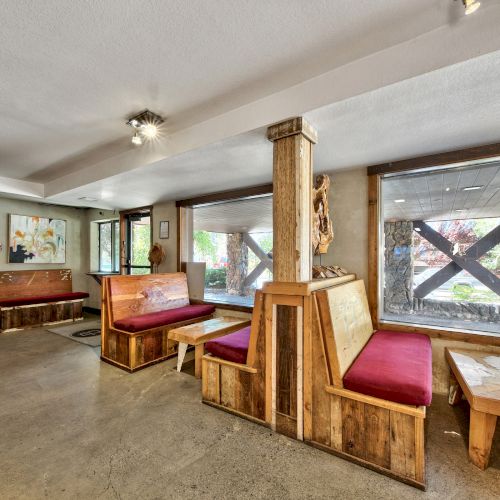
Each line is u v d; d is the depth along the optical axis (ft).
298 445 6.42
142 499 4.93
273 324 6.94
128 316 11.85
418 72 5.04
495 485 5.29
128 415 7.55
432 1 4.34
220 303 14.33
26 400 8.29
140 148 9.96
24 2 4.26
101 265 21.61
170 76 6.13
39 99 6.97
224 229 22.61
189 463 5.81
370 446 5.74
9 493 5.01
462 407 7.97
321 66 5.87
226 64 5.77
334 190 10.62
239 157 9.03
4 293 16.90
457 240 13.53
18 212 18.10
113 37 4.99
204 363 8.17
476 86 5.33
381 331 9.48
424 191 11.32
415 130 7.20
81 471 5.55
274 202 6.91
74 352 12.51
